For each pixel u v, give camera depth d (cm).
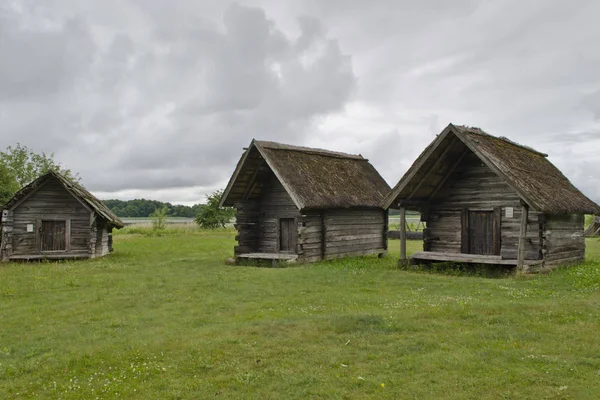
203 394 753
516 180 1820
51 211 2748
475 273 1959
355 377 798
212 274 2025
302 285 1675
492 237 2123
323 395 739
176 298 1491
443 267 2136
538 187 1898
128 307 1377
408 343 952
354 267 2178
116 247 3622
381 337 996
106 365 881
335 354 905
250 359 891
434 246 2283
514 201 2050
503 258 2047
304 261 2342
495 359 852
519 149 2256
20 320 1227
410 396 725
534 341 948
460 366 824
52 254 2705
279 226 2627
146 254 3039
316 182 2445
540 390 727
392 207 2195
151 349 954
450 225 2244
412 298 1398
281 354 912
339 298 1427
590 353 873
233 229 6438
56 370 859
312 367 846
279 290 1590
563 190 2116
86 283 1794
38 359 914
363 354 902
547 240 1947
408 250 3338
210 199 6569
